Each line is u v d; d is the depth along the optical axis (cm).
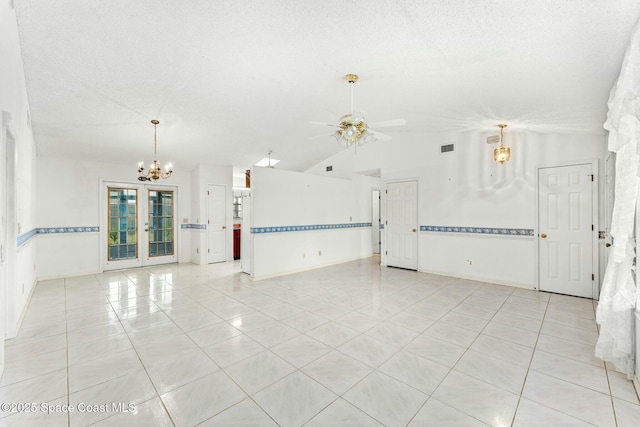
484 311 360
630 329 212
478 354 254
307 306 382
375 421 176
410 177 601
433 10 197
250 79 334
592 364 237
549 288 442
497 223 491
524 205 464
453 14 198
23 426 172
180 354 256
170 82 338
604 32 189
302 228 610
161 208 685
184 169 712
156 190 677
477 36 219
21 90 288
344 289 462
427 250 580
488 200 500
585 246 411
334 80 330
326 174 760
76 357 251
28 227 402
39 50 265
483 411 184
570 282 424
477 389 206
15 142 277
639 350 201
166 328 313
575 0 165
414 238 600
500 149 432
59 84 324
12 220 288
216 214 710
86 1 207
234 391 205
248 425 174
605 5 165
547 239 443
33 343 277
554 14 180
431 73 291
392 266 639
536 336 289
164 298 420
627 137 192
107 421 176
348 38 244
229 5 211
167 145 545
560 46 212
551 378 219
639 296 203
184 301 405
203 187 686
